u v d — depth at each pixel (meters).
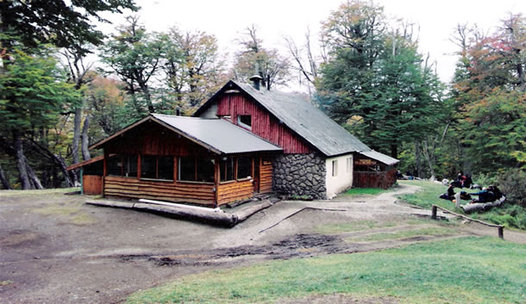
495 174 28.48
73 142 32.12
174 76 32.84
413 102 30.69
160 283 7.48
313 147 18.89
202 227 13.13
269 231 12.70
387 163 23.61
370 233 12.29
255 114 20.70
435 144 42.59
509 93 27.91
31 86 21.16
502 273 6.90
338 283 6.36
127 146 17.11
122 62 29.11
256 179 18.75
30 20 9.65
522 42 28.23
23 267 8.52
